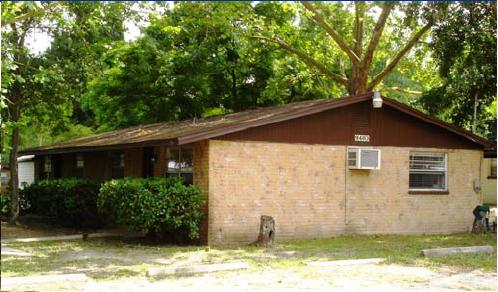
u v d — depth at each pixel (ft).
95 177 66.08
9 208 62.59
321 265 33.71
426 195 53.06
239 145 44.55
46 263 34.27
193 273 31.07
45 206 60.13
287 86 85.25
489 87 60.18
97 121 99.71
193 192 42.27
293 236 46.57
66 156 73.82
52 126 66.74
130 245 43.14
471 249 38.91
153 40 69.51
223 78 86.84
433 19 56.24
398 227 51.42
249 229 44.70
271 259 36.06
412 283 28.99
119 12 51.47
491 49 58.23
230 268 32.32
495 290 27.45
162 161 51.26
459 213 54.65
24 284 27.48
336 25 74.18
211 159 43.29
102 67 60.44
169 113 86.28
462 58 60.85
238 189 44.37
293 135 46.91
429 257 36.83
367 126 50.31
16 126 51.24
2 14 40.24
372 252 39.11
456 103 64.39
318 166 47.93
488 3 55.83
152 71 82.89
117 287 27.25
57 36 53.83
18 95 56.49
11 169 59.82
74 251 39.78
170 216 41.42
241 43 71.36
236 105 88.22
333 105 47.93
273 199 45.83
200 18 62.95
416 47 76.74
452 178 54.54
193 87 83.61
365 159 49.03
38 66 55.21
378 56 82.33
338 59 84.07
